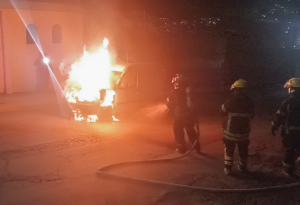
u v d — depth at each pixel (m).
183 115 7.04
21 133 8.34
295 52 21.42
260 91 17.86
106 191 5.19
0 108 11.16
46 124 9.32
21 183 5.38
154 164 6.48
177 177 5.85
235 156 7.02
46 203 4.74
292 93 5.85
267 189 5.27
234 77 20.39
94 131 8.70
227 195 5.13
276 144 8.08
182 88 7.16
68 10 15.24
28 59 14.30
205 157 7.01
